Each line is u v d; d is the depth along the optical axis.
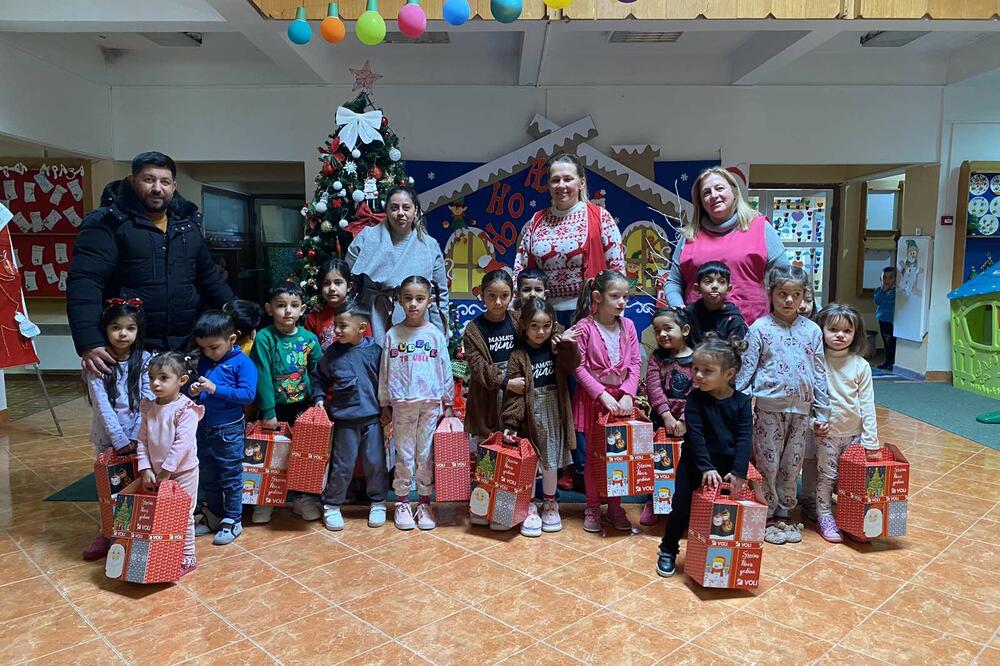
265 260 8.38
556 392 2.93
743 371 2.81
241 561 2.64
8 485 3.60
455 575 2.51
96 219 2.73
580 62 6.25
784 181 8.22
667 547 2.56
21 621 2.19
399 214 3.29
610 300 2.89
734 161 6.38
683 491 2.51
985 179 6.45
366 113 4.10
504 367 2.95
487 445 2.94
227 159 6.31
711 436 2.45
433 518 3.09
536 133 6.30
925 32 5.68
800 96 6.33
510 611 2.24
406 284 2.93
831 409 2.87
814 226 8.36
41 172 6.41
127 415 2.73
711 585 2.33
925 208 6.70
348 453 2.99
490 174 6.30
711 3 4.20
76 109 5.71
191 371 2.72
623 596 2.35
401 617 2.20
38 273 6.61
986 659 1.97
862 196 8.23
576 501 3.38
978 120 6.38
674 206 6.35
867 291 8.41
